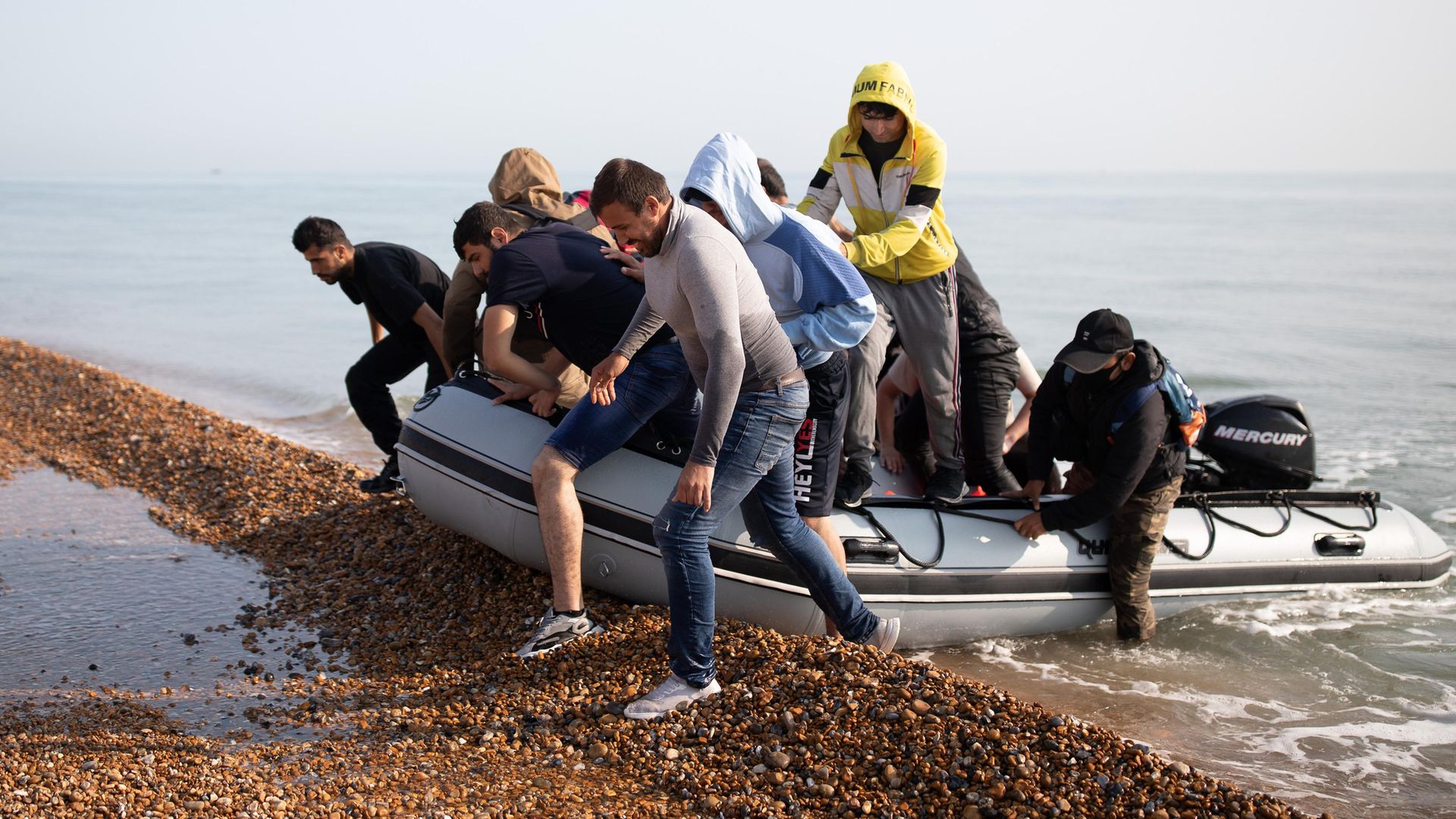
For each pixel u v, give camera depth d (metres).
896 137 4.59
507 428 4.69
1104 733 3.60
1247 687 4.80
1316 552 5.57
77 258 33.00
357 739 3.78
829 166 4.97
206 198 107.44
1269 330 18.41
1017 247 40.94
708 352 3.29
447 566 5.34
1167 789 3.31
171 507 6.71
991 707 3.70
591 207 3.33
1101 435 4.79
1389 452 9.45
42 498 6.95
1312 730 4.41
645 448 4.59
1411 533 5.80
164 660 4.54
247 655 4.60
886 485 5.75
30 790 3.27
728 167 3.70
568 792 3.38
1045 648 5.18
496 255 4.22
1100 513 4.80
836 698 3.78
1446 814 3.77
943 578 4.90
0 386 10.28
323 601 5.17
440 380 5.95
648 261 3.50
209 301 21.78
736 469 3.63
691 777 3.45
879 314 4.78
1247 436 5.71
